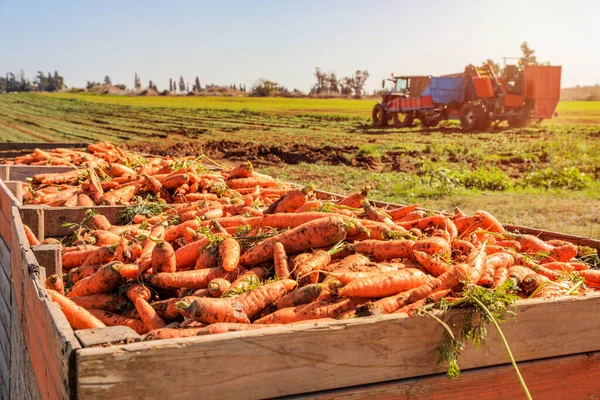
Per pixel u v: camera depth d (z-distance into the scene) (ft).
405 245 11.13
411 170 64.39
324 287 9.87
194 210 17.58
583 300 9.35
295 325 7.74
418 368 8.36
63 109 190.39
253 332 7.37
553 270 12.15
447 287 9.63
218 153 83.10
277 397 7.52
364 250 11.41
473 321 8.69
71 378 6.66
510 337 8.96
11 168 27.37
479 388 8.79
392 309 9.40
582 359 9.37
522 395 9.05
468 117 92.17
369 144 85.25
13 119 148.97
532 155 70.79
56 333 7.32
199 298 8.98
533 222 37.09
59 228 17.10
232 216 15.52
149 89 342.03
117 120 149.89
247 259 11.67
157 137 106.52
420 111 99.71
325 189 50.26
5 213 17.74
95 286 11.27
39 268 10.29
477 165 66.44
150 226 16.66
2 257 17.34
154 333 8.36
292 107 210.79
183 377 7.00
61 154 32.19
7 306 15.28
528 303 9.00
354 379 7.96
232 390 7.26
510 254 12.19
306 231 11.41
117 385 6.71
